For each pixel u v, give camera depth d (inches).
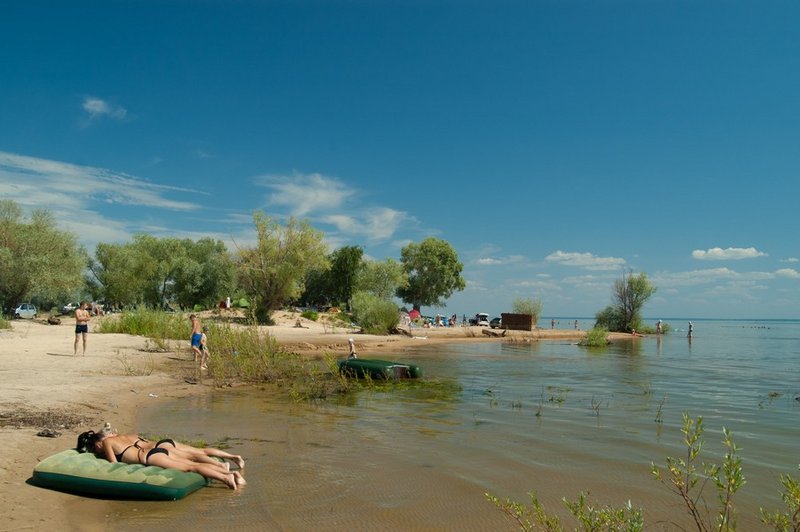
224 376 688.4
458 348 1353.3
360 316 1723.7
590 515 195.3
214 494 266.8
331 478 293.0
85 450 289.3
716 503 257.1
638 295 2319.1
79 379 608.7
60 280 1637.6
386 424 437.4
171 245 2760.8
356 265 2910.9
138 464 277.9
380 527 227.0
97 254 2348.7
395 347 1328.7
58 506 244.4
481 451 352.2
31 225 1692.9
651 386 676.7
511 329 2176.4
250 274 1909.4
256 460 328.2
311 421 448.8
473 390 634.2
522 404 537.6
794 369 905.5
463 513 243.3
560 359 1071.0
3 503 240.8
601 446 366.6
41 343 972.6
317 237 1950.1
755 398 583.5
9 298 1631.4
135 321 1225.4
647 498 263.6
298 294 1959.9
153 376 668.1
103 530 221.0
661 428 426.3
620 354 1226.0
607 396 591.5
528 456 340.2
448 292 3585.1
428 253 3503.9
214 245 3161.9
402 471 306.7
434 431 411.8
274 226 1920.5
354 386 658.8
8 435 346.6
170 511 243.0
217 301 2448.3
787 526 177.5
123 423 423.5
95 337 1096.2
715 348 1508.4
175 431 404.8
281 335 1460.4
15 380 576.4
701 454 350.0
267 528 225.3
